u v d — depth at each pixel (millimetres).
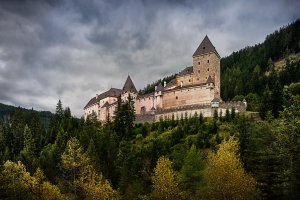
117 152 95500
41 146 123375
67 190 72188
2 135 131500
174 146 94625
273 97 103312
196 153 72625
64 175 79688
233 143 58375
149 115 132375
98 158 86688
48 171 84500
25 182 63406
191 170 65188
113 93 176875
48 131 135000
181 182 60969
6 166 65688
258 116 106062
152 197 55562
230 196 46219
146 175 79625
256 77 194000
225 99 193875
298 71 178125
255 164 56750
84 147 99312
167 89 145875
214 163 50844
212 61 137625
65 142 111500
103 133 110062
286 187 40031
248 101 162250
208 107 119938
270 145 52969
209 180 49438
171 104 138875
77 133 116500
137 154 92312
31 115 166000
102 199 62688
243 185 46312
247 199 46062
